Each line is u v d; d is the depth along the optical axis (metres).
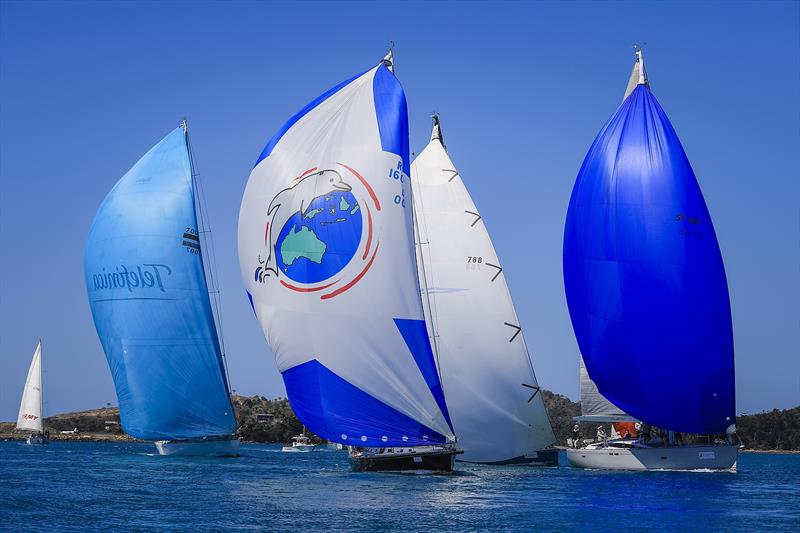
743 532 41.09
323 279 57.75
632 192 63.78
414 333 57.38
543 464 73.88
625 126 65.38
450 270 73.12
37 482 59.62
